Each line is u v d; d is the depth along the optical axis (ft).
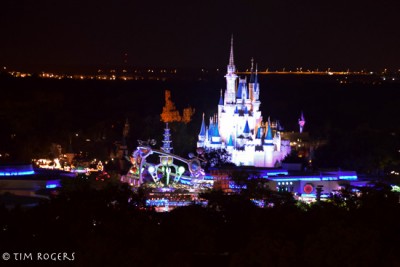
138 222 510.99
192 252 522.06
